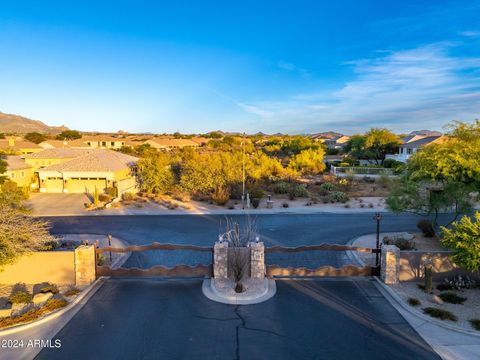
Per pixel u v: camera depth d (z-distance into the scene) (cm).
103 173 3709
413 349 905
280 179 4162
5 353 897
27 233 1302
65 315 1090
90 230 2217
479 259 1126
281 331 994
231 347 917
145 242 1941
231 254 1348
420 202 1802
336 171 5088
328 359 866
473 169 1554
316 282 1325
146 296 1219
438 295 1195
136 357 881
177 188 3516
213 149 9219
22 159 4444
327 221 2412
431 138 5581
